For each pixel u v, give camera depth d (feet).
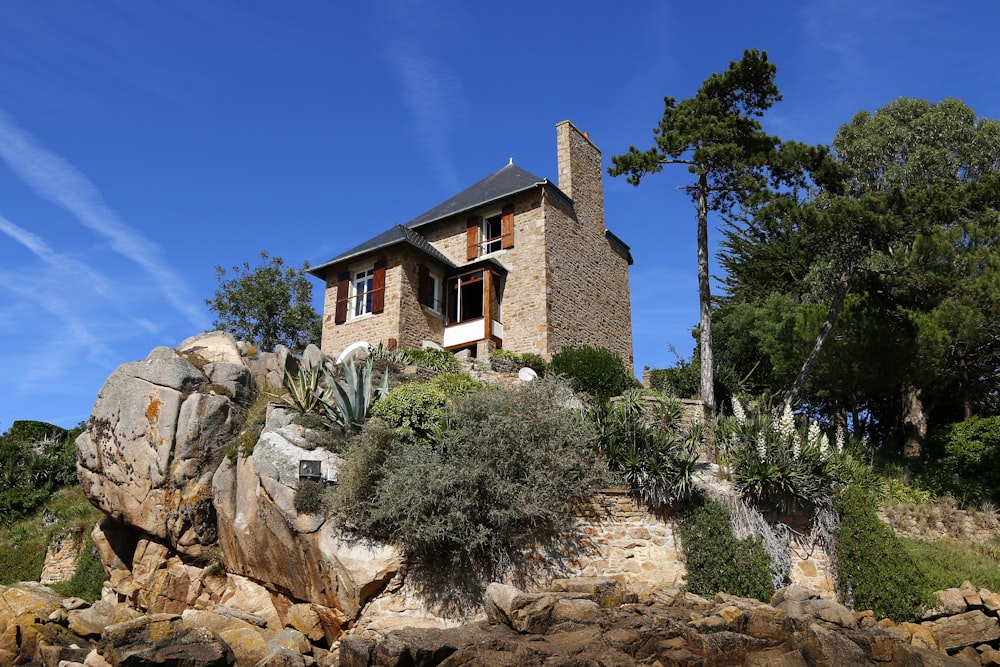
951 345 69.56
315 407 46.52
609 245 89.10
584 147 87.40
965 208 64.13
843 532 43.83
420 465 38.83
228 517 43.80
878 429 85.81
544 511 39.68
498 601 33.47
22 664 39.93
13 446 89.51
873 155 98.32
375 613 37.52
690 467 43.96
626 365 87.30
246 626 36.29
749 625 33.55
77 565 64.49
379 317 77.05
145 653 32.35
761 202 65.67
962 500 59.72
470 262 80.38
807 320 73.10
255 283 115.85
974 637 37.76
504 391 45.73
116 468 48.85
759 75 71.77
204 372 51.26
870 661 32.86
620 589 36.63
